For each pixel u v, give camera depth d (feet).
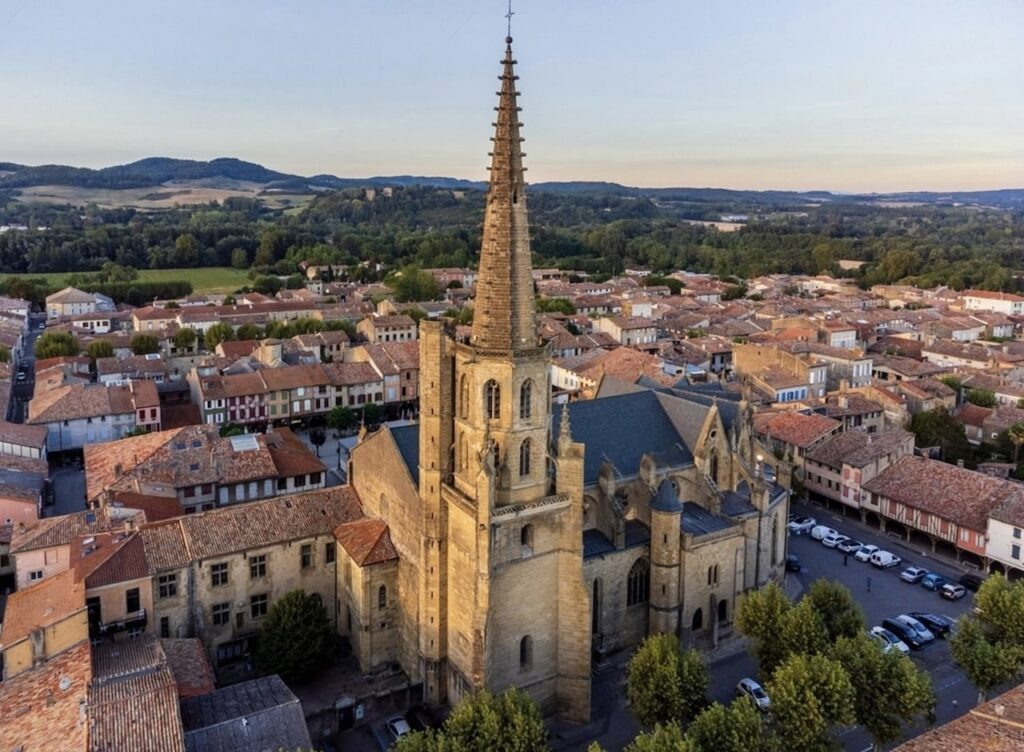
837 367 638.12
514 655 242.78
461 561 237.25
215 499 370.73
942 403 542.16
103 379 618.85
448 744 191.21
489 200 224.12
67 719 184.55
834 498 419.95
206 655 247.91
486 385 226.99
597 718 250.78
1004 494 356.59
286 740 192.75
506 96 216.95
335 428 570.87
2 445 423.64
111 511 300.40
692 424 310.24
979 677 236.84
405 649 267.18
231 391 547.49
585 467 285.64
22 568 279.28
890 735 216.13
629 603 280.92
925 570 348.18
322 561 285.84
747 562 301.43
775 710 209.87
